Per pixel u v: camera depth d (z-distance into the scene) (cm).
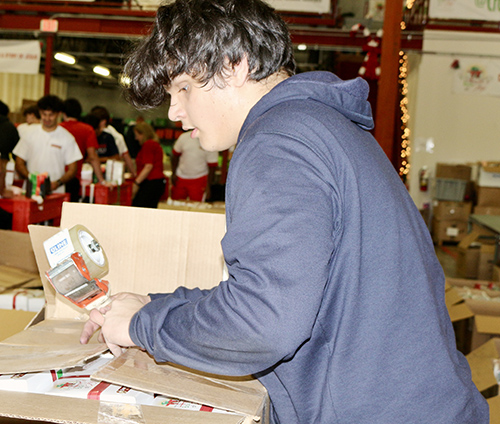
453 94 848
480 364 180
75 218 121
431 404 74
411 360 74
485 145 855
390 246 74
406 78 926
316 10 655
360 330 73
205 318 69
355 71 932
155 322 75
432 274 83
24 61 653
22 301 186
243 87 81
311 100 78
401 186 84
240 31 77
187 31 76
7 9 696
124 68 86
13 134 415
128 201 536
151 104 86
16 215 332
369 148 79
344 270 72
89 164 543
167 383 79
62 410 76
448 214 819
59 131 457
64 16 696
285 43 82
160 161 609
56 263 95
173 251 119
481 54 772
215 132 84
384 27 395
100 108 644
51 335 103
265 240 64
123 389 83
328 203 68
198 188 584
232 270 70
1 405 76
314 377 75
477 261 541
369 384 73
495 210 811
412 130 867
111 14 693
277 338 63
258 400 79
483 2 678
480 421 81
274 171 67
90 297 97
